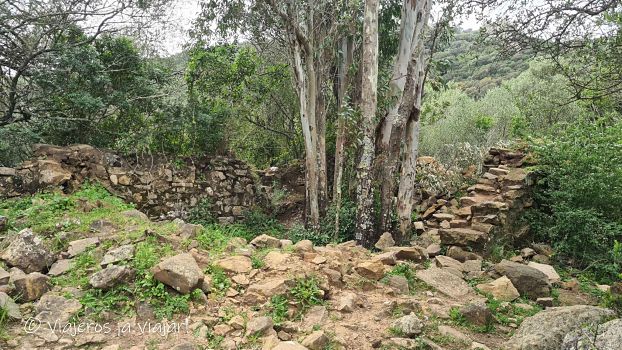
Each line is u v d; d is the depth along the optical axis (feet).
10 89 34.06
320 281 16.39
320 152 37.96
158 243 17.87
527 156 33.40
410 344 13.06
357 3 36.24
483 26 27.63
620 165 26.58
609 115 39.42
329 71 43.16
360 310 15.57
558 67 28.37
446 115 64.08
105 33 37.24
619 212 27.12
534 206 31.53
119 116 36.81
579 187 27.09
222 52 43.60
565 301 19.60
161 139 37.19
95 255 16.78
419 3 30.73
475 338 14.49
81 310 13.30
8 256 15.65
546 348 13.07
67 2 34.81
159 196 35.73
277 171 46.75
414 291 18.53
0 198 27.09
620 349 10.81
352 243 23.80
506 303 18.04
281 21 37.81
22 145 33.06
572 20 24.86
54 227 19.93
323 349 12.49
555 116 53.67
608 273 25.08
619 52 25.95
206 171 39.60
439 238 29.27
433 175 37.42
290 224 42.06
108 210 24.82
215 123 40.32
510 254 27.30
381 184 30.81
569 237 27.40
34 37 35.17
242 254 18.24
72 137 35.19
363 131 30.60
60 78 32.99
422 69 31.45
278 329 13.43
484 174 33.86
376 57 30.42
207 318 13.56
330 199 43.86
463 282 19.92
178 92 39.27
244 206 41.93
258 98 47.75
